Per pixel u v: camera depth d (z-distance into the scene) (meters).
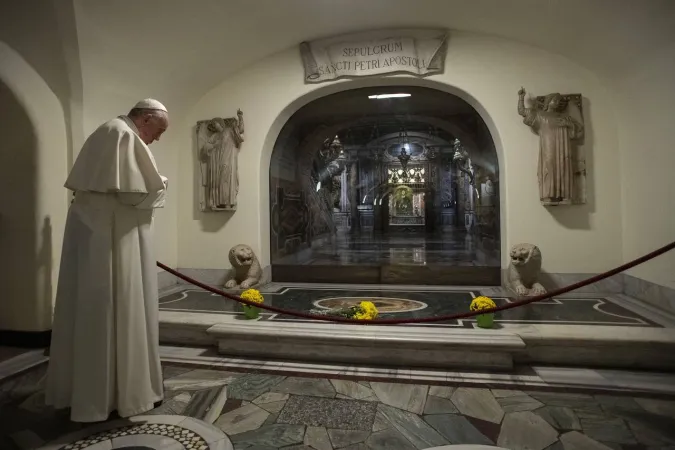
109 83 4.87
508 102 5.77
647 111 4.75
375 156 16.00
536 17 4.96
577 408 2.80
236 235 6.57
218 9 4.87
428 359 3.60
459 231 14.77
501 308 3.57
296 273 6.88
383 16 5.56
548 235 5.67
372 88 6.48
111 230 2.48
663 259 4.52
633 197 5.17
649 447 2.32
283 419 2.71
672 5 3.65
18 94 4.04
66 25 4.00
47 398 2.53
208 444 2.38
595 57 5.12
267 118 6.46
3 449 2.35
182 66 5.67
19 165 4.21
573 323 4.02
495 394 3.04
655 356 3.47
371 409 2.84
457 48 5.92
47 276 4.29
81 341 2.40
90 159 2.46
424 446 2.37
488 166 6.66
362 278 6.71
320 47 6.18
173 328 4.33
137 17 4.43
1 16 3.79
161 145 6.29
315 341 3.75
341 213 16.22
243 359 3.86
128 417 2.71
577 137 5.48
